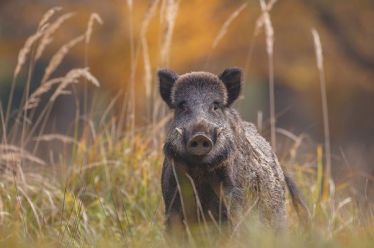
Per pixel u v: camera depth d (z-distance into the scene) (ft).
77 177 57.98
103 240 45.96
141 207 56.95
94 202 55.83
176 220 44.93
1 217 51.78
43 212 54.70
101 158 59.82
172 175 44.93
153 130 61.93
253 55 126.62
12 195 54.49
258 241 39.50
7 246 42.70
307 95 142.61
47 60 146.30
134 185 58.39
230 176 44.55
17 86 185.37
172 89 46.88
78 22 116.06
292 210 54.80
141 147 60.95
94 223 53.83
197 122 42.52
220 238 43.21
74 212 54.19
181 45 110.42
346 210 55.01
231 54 122.83
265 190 47.42
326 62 131.64
